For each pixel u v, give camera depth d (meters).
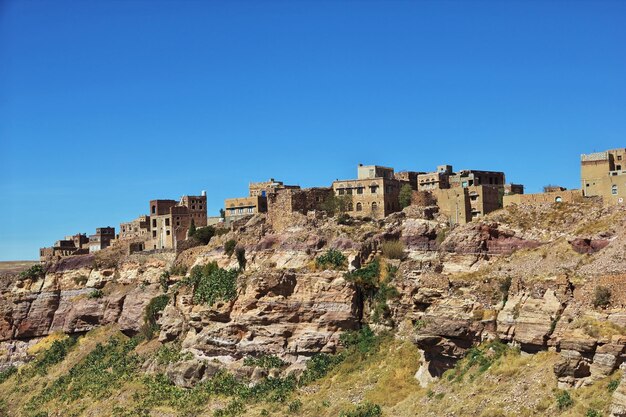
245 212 195.50
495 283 113.56
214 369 143.25
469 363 108.38
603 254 111.25
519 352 104.75
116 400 149.75
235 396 134.50
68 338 192.62
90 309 192.88
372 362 126.56
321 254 148.88
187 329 157.62
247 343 141.12
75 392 161.75
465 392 103.75
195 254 180.38
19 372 187.50
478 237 133.38
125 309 184.25
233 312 145.00
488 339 109.38
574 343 93.44
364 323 136.75
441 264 133.88
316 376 131.25
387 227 152.00
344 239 148.38
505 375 101.44
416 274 135.12
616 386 88.12
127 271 195.12
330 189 172.75
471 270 130.25
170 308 163.50
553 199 145.12
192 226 199.75
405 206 166.12
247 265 160.00
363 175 183.38
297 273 142.12
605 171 146.62
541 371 98.00
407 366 119.81
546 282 106.75
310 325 138.25
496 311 110.12
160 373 152.25
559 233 129.88
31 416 160.25
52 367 182.62
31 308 199.25
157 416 137.88
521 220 136.62
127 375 158.75
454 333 110.69
